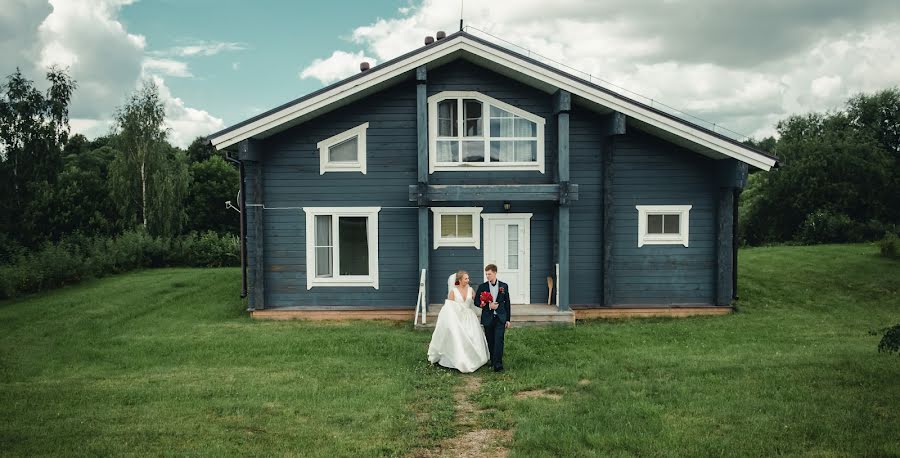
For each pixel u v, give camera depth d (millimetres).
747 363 10000
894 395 8164
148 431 7383
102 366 10922
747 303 16594
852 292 17406
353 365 10641
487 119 15539
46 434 7309
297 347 12094
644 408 7816
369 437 7191
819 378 9008
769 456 6324
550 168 15625
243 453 6730
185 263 29312
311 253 15539
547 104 15562
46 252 21797
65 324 14641
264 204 15484
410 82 15422
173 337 13195
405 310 15438
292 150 15438
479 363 10258
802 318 14742
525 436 7012
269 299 15594
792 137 51000
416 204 15547
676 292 15719
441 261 15727
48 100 35812
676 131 14477
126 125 37062
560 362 10672
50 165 35719
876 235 36938
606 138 15477
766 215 48219
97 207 40500
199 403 8500
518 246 15766
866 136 46250
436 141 15508
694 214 15688
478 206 15680
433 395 8867
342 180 15516
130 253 26766
